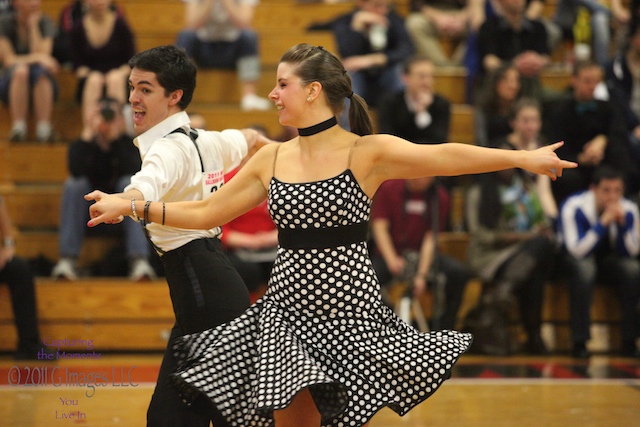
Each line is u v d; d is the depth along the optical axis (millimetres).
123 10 16859
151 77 6066
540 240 12805
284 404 5117
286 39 16484
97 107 12672
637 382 10914
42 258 13258
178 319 6121
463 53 16734
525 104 13211
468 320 13008
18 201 13859
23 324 11969
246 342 5676
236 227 12453
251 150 7035
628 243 13148
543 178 13438
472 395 10008
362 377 5398
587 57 16906
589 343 13617
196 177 6172
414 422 8680
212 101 15695
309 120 5637
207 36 15383
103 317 12500
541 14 18094
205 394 5418
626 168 14078
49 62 14492
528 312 13023
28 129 14812
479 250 13008
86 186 12664
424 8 16906
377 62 15055
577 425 8547
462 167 5445
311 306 5516
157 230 6062
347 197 5508
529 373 11430
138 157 12859
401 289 13039
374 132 6027
